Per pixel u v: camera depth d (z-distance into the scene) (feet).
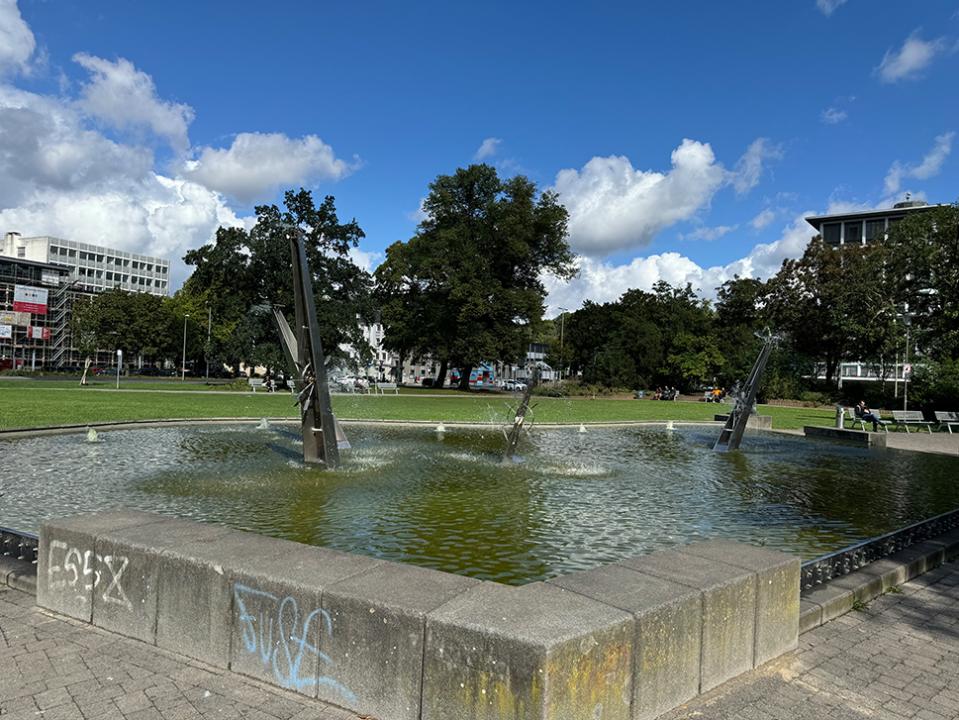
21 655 13.80
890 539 23.40
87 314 260.42
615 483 41.50
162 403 99.50
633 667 11.21
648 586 12.83
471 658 10.36
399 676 11.12
